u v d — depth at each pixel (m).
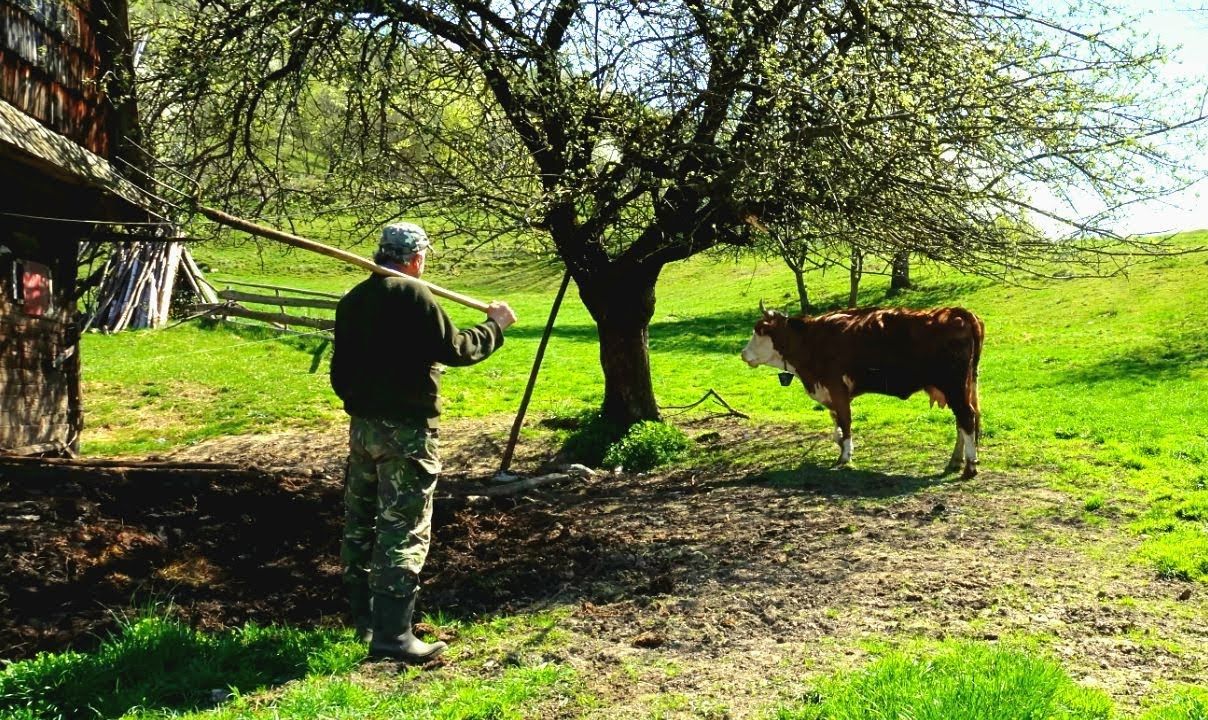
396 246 5.39
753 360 11.86
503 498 10.35
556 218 12.53
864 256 12.08
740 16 10.08
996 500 9.62
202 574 6.93
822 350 11.55
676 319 41.06
